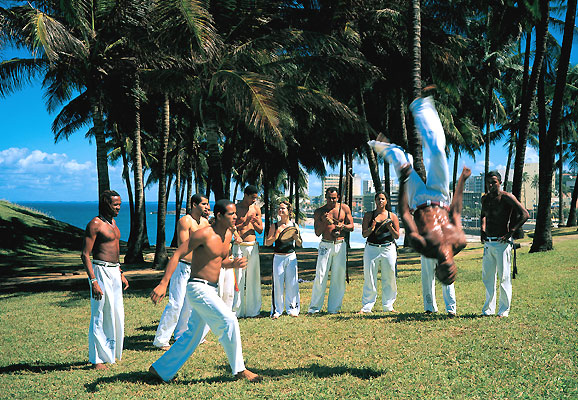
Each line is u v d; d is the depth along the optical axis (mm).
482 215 7145
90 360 5516
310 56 13148
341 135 24219
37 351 6484
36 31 11898
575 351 4984
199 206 6828
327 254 8312
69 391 4598
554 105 16156
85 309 10047
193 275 4832
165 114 19422
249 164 38938
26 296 12461
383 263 8023
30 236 29859
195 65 12328
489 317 6863
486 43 25625
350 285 11648
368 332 6465
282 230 8164
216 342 6621
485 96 27625
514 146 37062
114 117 21844
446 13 20391
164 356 4910
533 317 6609
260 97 10445
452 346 5496
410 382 4430
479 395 3971
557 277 10211
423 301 8203
